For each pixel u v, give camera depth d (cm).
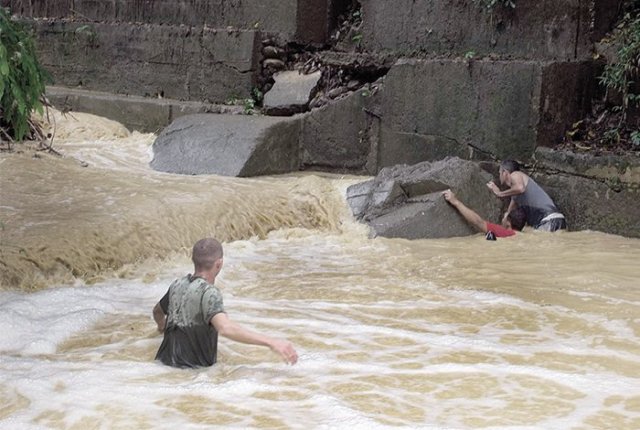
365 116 1672
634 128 1511
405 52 1700
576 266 1202
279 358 823
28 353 838
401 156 1638
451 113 1569
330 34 1903
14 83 991
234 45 1878
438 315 977
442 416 690
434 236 1382
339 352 839
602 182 1413
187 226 1248
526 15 1548
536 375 782
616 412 705
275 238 1349
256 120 1658
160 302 827
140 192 1340
